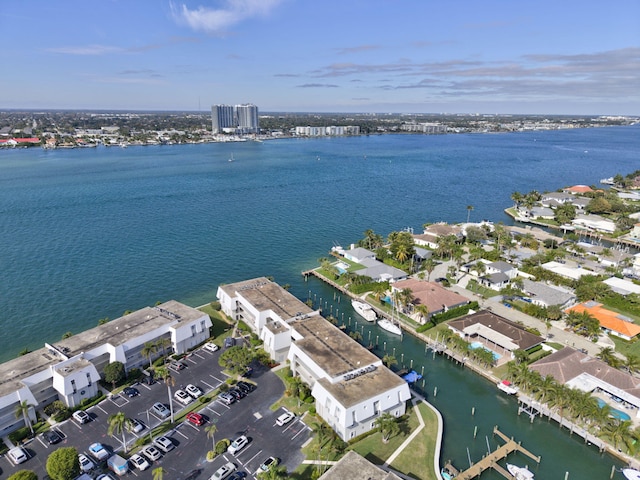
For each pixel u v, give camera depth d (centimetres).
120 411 7700
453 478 6372
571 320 10669
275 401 7962
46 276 14375
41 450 6781
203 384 8462
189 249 17162
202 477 6247
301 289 13700
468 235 17650
